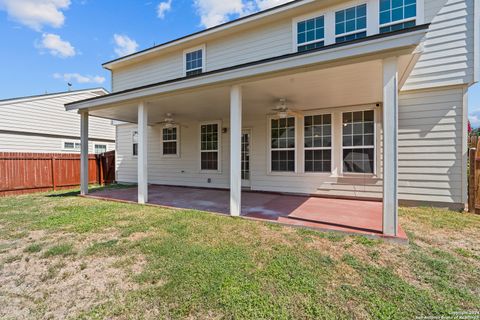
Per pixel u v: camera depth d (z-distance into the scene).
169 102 6.18
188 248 3.11
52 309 1.99
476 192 4.95
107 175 11.41
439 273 2.49
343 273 2.48
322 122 6.80
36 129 11.84
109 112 7.48
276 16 6.72
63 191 8.83
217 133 8.70
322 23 6.22
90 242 3.39
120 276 2.47
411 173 5.66
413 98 5.57
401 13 5.43
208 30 7.72
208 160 8.94
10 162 8.01
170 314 1.90
